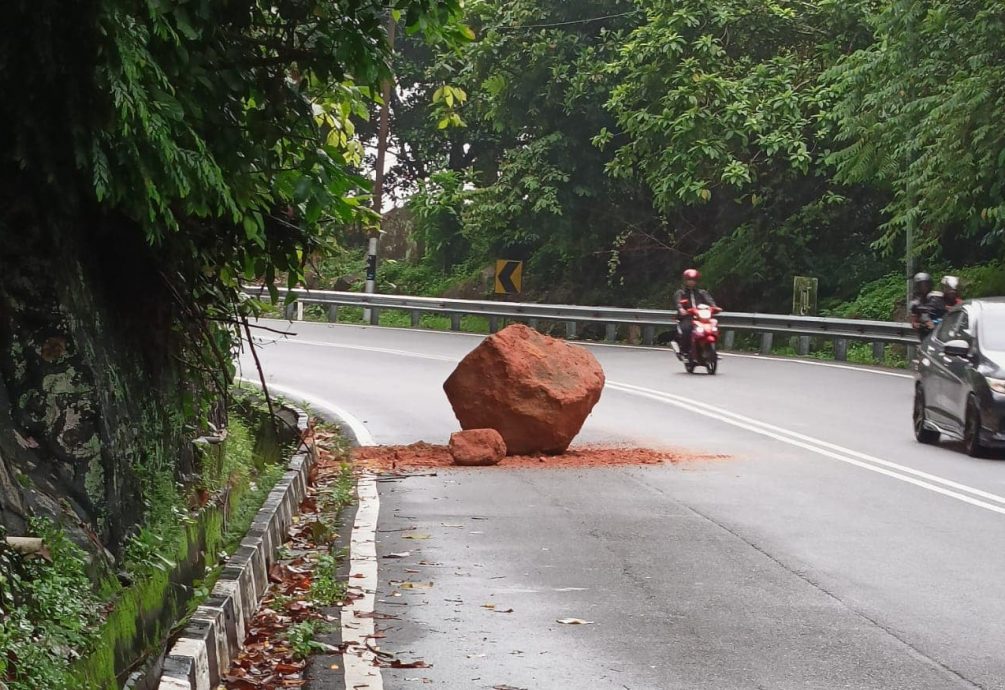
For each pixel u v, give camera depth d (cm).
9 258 699
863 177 3020
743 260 3616
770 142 3192
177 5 674
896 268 3447
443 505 1206
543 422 1506
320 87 890
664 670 700
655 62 3381
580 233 4050
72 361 708
